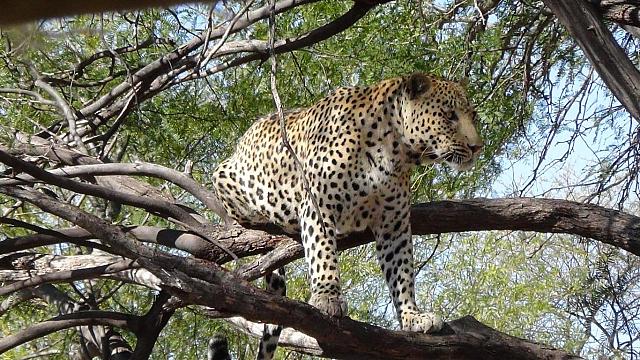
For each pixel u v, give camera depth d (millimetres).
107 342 10688
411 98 7918
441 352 7234
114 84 13594
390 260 8062
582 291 13258
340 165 7805
